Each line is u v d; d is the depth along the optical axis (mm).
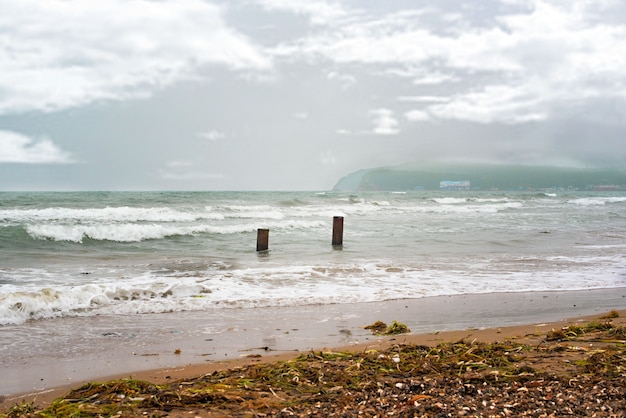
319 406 4512
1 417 4539
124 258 16281
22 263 14883
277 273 13273
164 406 4543
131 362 6492
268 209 36812
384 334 7938
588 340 6988
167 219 27812
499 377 5203
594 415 4141
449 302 10531
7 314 8648
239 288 11406
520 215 38531
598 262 16328
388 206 44500
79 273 13242
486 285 12398
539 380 5066
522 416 4168
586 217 37031
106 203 38500
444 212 40500
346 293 11141
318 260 16078
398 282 12539
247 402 4590
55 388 5566
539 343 6957
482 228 27781
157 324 8477
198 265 14781
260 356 6727
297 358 6188
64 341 7457
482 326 8547
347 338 7688
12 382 5762
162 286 10766
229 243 20531
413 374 5453
